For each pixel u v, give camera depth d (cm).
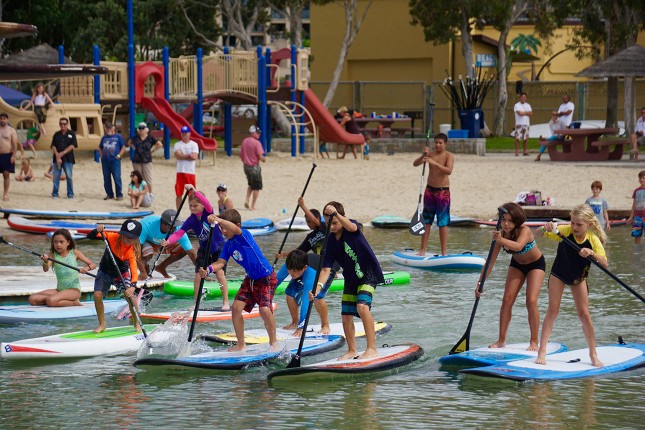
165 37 9656
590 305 2444
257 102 6050
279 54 6197
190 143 4153
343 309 1861
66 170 4322
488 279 2847
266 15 8781
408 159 6206
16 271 2775
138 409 1592
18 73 3002
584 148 6488
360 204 4550
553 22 8681
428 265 3036
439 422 1520
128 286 2081
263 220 3859
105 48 9469
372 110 9744
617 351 1931
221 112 8062
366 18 9725
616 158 6169
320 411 1580
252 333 2108
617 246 3450
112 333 2069
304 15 16612
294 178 5169
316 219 2106
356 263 1825
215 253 2303
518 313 2367
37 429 1488
